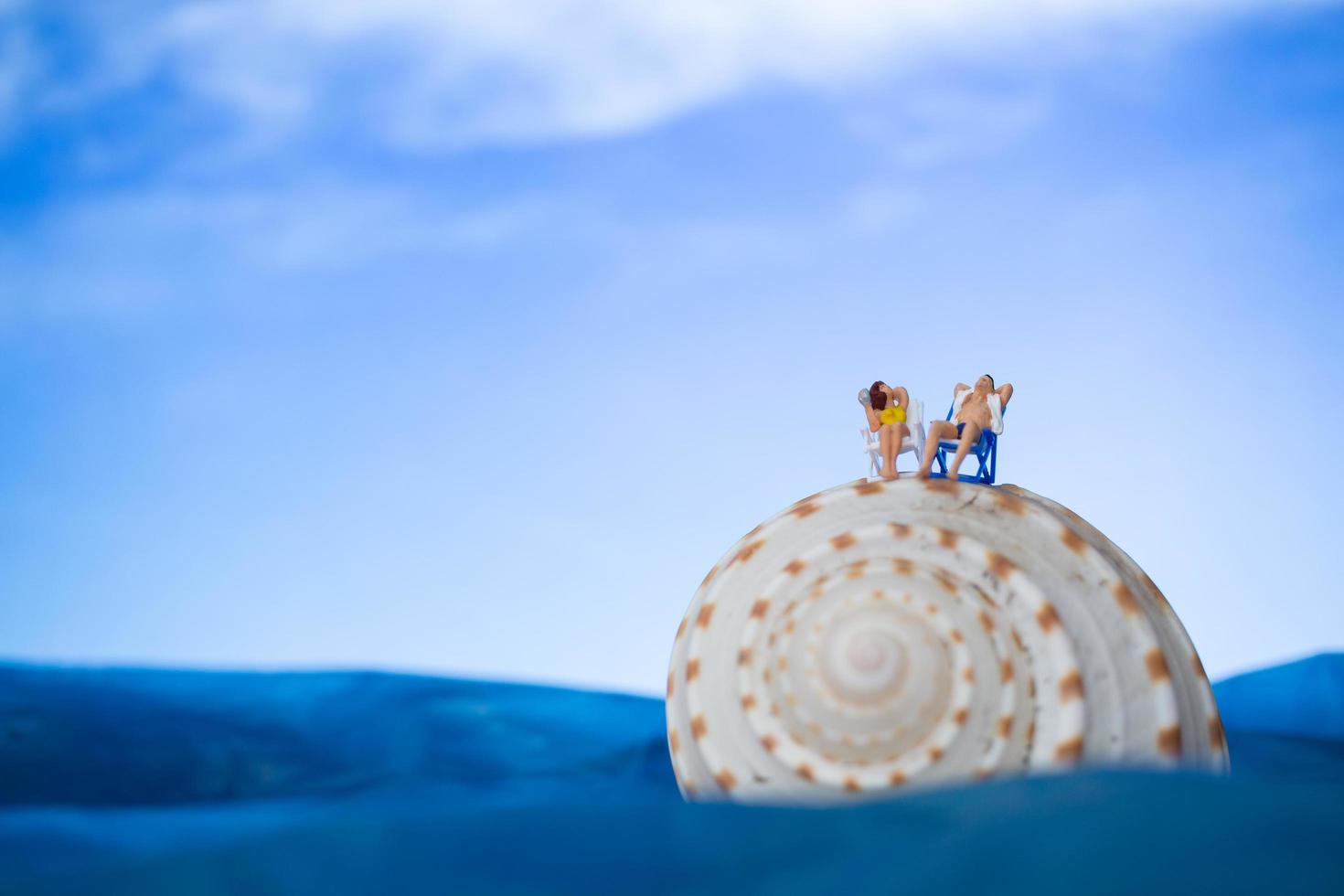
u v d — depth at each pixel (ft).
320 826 6.82
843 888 6.25
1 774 12.04
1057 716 10.53
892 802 7.49
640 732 16.34
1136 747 10.55
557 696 17.16
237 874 6.39
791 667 11.05
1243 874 6.13
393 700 15.97
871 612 10.88
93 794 12.07
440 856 6.61
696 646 11.91
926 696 10.52
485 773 14.25
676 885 6.37
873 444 14.60
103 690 15.35
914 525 11.51
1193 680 11.26
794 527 12.16
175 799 12.32
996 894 6.09
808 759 10.82
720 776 11.27
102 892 6.18
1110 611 11.06
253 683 16.47
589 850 6.68
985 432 14.23
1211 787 7.50
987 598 10.96
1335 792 7.38
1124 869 6.24
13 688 14.97
